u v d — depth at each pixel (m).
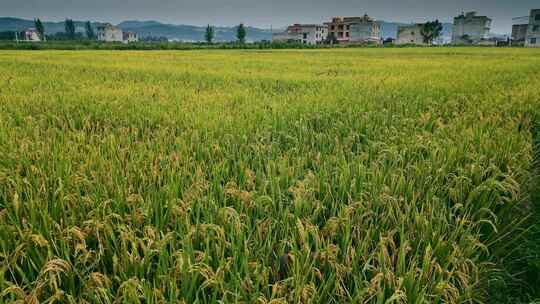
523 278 3.19
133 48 57.41
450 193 3.89
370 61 27.00
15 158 4.50
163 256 2.59
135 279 2.36
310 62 25.39
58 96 9.58
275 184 3.83
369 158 4.93
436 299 2.44
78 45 56.19
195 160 4.84
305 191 3.52
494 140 5.56
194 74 15.73
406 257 3.00
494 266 3.17
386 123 6.89
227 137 5.55
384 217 3.26
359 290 2.39
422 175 4.15
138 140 6.02
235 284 2.42
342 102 8.75
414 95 10.00
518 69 19.09
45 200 3.40
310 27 129.38
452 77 14.70
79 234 2.69
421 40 118.12
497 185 3.91
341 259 2.84
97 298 2.31
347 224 2.96
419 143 5.16
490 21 112.19
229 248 2.84
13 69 17.73
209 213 3.18
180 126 6.52
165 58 28.95
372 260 2.92
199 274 2.58
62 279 2.60
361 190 3.70
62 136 5.70
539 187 4.59
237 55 36.66
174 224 3.20
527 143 5.46
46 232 2.92
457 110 8.32
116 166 4.26
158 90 10.70
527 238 3.66
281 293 2.40
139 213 3.17
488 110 7.84
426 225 3.08
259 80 13.81
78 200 3.43
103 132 6.29
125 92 10.05
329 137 5.68
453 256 2.71
